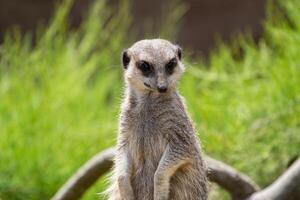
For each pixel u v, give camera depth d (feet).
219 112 34.47
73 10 56.54
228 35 55.88
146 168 21.43
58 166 36.50
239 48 46.01
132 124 21.52
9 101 38.96
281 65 34.12
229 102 34.76
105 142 36.86
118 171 21.20
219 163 26.05
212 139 33.32
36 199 36.06
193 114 34.35
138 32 54.29
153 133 21.31
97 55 44.39
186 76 36.47
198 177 21.39
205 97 35.22
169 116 21.20
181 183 21.25
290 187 25.07
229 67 37.32
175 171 21.11
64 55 41.63
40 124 37.76
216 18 56.18
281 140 32.60
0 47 43.93
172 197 21.31
